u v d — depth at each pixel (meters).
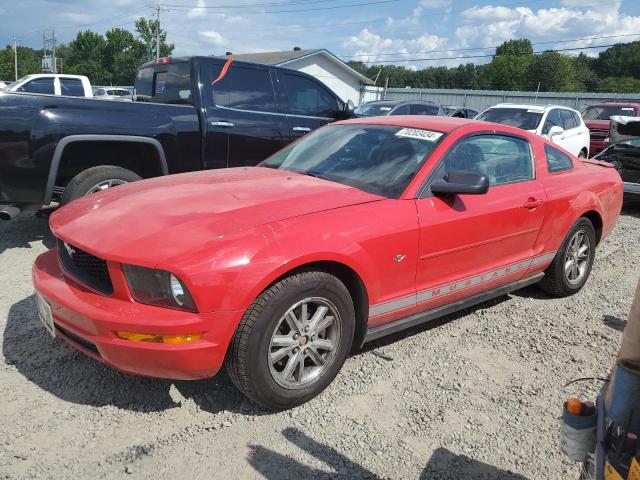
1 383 3.14
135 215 3.01
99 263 2.80
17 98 4.88
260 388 2.80
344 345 3.12
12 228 6.42
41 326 3.85
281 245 2.76
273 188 3.41
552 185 4.42
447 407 3.11
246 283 2.62
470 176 3.37
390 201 3.34
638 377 1.71
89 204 3.41
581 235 4.85
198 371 2.67
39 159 5.01
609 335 4.16
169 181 3.71
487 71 92.81
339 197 3.29
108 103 5.43
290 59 34.91
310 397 3.04
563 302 4.80
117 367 2.71
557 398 3.27
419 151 3.68
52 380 3.20
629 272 5.82
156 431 2.80
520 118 11.90
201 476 2.50
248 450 2.68
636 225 8.45
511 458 2.73
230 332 2.65
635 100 34.25
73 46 95.56
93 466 2.53
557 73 84.75
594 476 1.79
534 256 4.31
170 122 5.83
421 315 3.63
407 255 3.31
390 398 3.17
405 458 2.68
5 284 4.60
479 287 3.95
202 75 6.23
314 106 7.30
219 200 3.15
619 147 9.62
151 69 6.92
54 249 3.47
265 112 6.70
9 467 2.49
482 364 3.63
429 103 16.72
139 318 2.57
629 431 1.72
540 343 3.98
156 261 2.58
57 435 2.73
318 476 2.54
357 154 3.89
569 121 12.61
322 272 2.92
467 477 2.59
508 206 3.93
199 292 2.55
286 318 2.84
